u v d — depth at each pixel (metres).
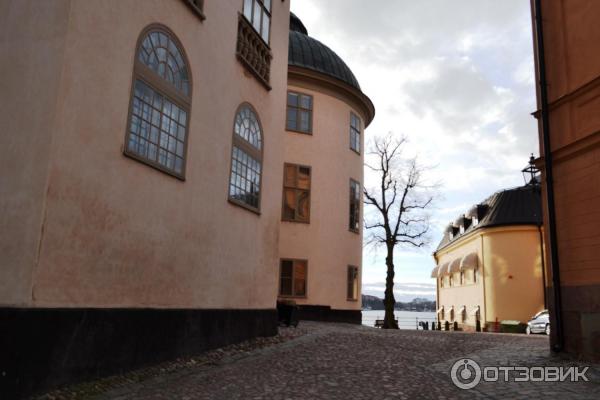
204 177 10.95
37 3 7.45
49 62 7.21
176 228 9.85
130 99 8.54
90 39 7.67
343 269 25.38
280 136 15.30
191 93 10.52
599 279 10.48
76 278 7.34
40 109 7.10
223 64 11.98
